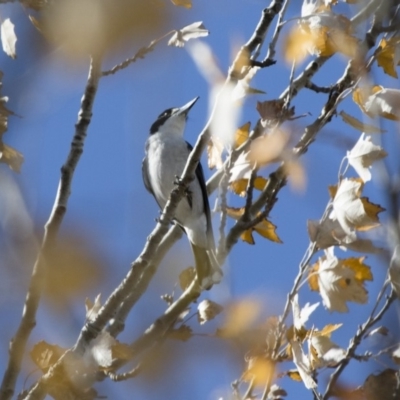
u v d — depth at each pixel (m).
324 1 6.71
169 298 7.43
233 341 6.31
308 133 6.37
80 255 3.69
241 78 6.43
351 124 6.46
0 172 4.87
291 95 6.65
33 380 6.75
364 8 6.54
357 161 6.63
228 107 6.48
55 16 3.38
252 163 7.27
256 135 7.10
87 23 3.29
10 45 5.28
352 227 6.73
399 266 5.26
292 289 6.73
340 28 6.37
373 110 6.36
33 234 4.50
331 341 6.64
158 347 5.37
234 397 6.13
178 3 5.95
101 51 3.37
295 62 6.44
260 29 6.74
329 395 6.51
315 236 6.87
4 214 4.55
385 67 6.52
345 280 6.94
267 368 6.41
